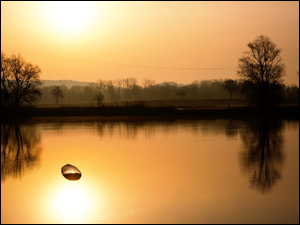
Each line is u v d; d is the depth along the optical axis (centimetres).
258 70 8119
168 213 1861
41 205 2000
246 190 2234
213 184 2380
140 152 3644
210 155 3431
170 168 2867
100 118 8806
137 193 2192
